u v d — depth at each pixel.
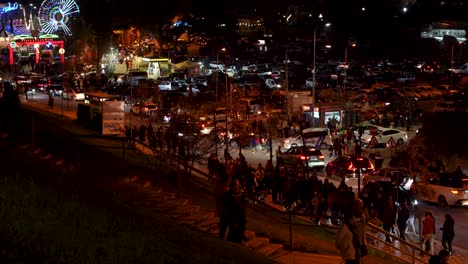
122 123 37.00
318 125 52.00
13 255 8.66
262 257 14.09
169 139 32.41
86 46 111.81
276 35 160.62
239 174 27.94
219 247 13.26
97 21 111.44
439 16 168.00
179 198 19.89
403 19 165.62
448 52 121.19
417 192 28.56
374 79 89.25
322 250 17.33
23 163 19.42
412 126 56.06
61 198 12.90
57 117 47.16
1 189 12.04
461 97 57.03
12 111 28.58
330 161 40.03
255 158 42.72
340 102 55.88
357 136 46.44
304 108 53.19
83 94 69.69
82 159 24.88
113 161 25.66
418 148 29.78
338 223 24.31
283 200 26.33
